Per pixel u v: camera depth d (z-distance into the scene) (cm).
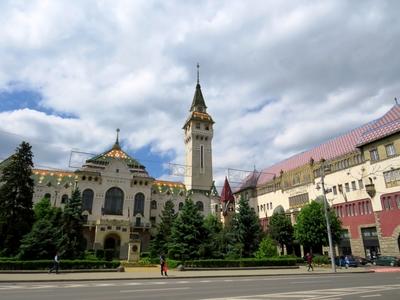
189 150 10106
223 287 2009
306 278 2786
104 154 8331
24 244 4116
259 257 4741
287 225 6272
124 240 6669
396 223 4884
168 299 1451
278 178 8269
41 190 7331
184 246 4572
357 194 5750
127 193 7675
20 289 1911
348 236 5822
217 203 9088
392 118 5381
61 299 1462
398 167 4991
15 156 4878
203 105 10944
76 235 5194
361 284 2166
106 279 2730
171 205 6950
